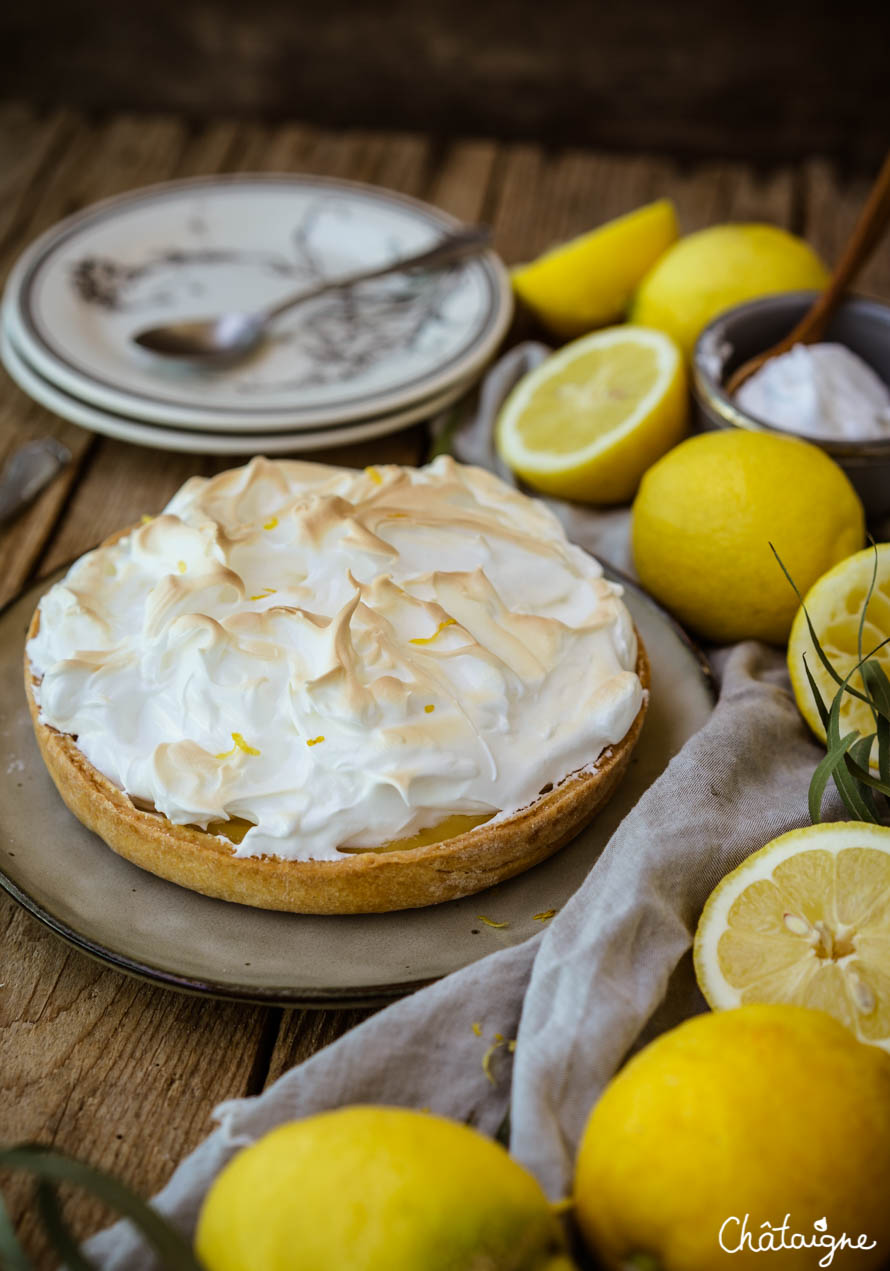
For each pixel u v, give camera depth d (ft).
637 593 1.93
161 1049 1.61
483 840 1.63
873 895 1.58
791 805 1.71
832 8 3.20
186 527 1.76
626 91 3.36
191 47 3.36
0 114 3.07
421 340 2.39
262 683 1.64
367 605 1.69
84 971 1.67
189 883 1.65
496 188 2.92
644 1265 1.36
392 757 1.61
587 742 1.69
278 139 3.05
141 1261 1.41
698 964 1.58
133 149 2.99
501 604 1.73
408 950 1.62
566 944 1.57
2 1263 1.31
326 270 2.58
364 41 3.34
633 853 1.64
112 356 2.35
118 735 1.66
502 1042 1.55
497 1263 1.27
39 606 1.80
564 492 2.14
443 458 1.92
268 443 2.18
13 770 1.76
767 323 2.17
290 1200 1.31
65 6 3.31
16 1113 1.56
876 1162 1.35
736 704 1.80
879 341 2.15
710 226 2.81
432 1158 1.33
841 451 1.98
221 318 2.39
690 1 3.23
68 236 2.52
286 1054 1.62
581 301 2.39
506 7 3.27
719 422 2.07
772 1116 1.35
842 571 1.79
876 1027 1.54
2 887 1.68
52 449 2.26
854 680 1.78
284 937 1.63
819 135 3.37
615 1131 1.38
